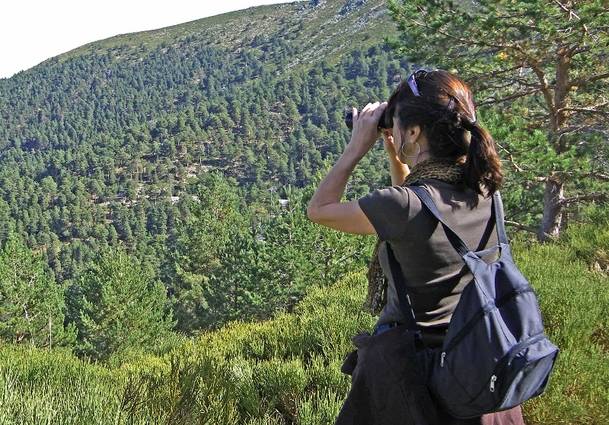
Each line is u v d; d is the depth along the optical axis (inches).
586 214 449.7
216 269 2539.4
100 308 2102.6
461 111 70.3
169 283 3580.2
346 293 293.9
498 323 62.1
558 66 534.0
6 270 2080.5
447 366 63.7
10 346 280.5
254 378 177.2
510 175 513.0
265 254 1942.7
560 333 173.8
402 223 67.7
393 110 75.0
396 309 72.6
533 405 136.8
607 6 457.7
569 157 476.4
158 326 2176.4
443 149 71.9
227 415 139.1
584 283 221.3
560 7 499.5
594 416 131.0
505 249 69.9
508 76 560.4
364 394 73.0
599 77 520.7
